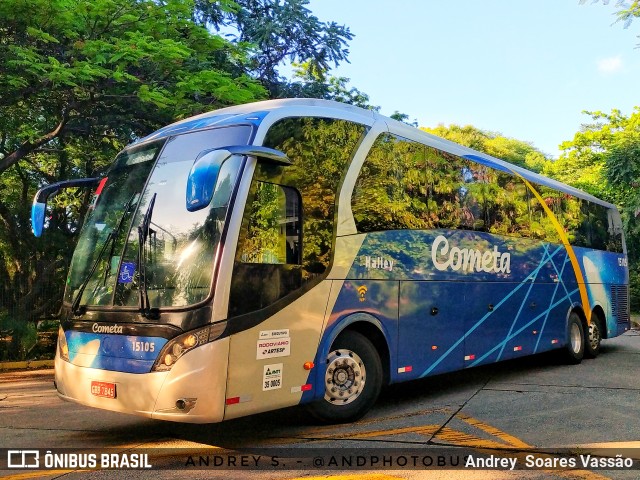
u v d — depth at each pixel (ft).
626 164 78.18
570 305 37.19
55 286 46.73
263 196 18.76
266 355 18.22
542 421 21.66
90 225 20.83
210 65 47.24
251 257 18.15
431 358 25.11
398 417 22.59
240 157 18.49
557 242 36.50
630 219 79.82
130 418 23.41
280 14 53.83
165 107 40.11
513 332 31.07
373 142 23.44
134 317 17.70
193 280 17.39
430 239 25.64
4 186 58.23
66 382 19.16
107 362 18.02
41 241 47.44
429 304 25.16
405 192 24.70
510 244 31.53
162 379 16.78
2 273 44.55
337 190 21.44
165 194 19.13
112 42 39.37
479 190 29.66
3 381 35.09
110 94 41.57
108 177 21.57
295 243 19.61
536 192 35.01
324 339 20.22
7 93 38.96
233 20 53.36
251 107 21.27
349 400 21.48
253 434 20.22
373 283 22.43
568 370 34.96
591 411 23.24
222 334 17.10
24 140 50.24
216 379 16.84
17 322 42.45
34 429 21.66
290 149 20.02
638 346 48.39
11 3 34.71
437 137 27.94
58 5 35.58
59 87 40.14
